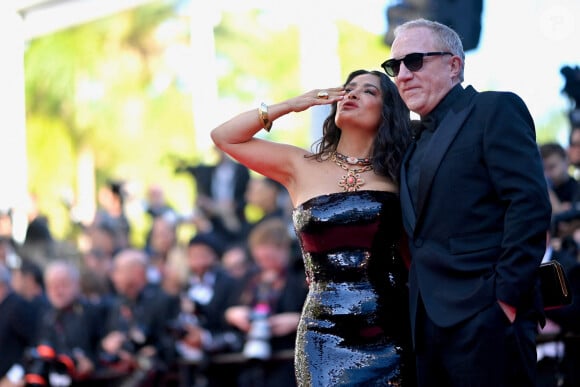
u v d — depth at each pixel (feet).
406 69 32.58
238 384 54.24
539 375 41.57
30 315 65.98
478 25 53.16
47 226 87.66
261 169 35.86
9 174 111.45
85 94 149.69
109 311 60.75
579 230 43.19
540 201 29.91
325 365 33.86
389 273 34.45
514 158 30.32
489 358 29.99
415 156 32.53
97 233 82.58
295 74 141.90
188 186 137.28
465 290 30.55
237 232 71.97
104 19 149.69
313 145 36.40
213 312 55.72
